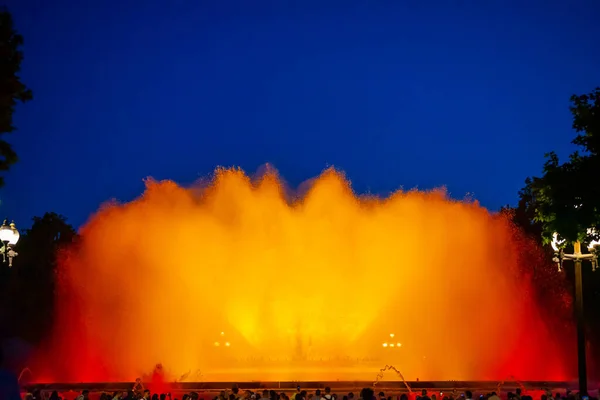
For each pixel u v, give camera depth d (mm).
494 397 22953
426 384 36562
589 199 22375
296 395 22469
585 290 54156
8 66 17766
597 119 22703
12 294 55469
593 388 36250
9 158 18109
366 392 13078
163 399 24031
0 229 27609
